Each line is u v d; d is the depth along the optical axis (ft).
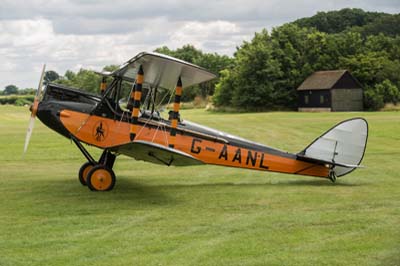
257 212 28.71
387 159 52.26
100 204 30.83
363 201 31.55
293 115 156.76
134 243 22.66
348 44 242.37
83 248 21.93
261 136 82.99
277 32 239.50
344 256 20.79
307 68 224.53
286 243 22.59
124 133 36.11
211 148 37.73
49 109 35.27
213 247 22.06
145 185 38.19
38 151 61.46
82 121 35.37
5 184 38.22
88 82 100.48
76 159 55.42
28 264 19.98
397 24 421.59
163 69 33.14
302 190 35.76
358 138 38.22
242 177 42.11
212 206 30.42
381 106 209.15
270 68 219.20
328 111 208.13
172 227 25.41
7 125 113.39
